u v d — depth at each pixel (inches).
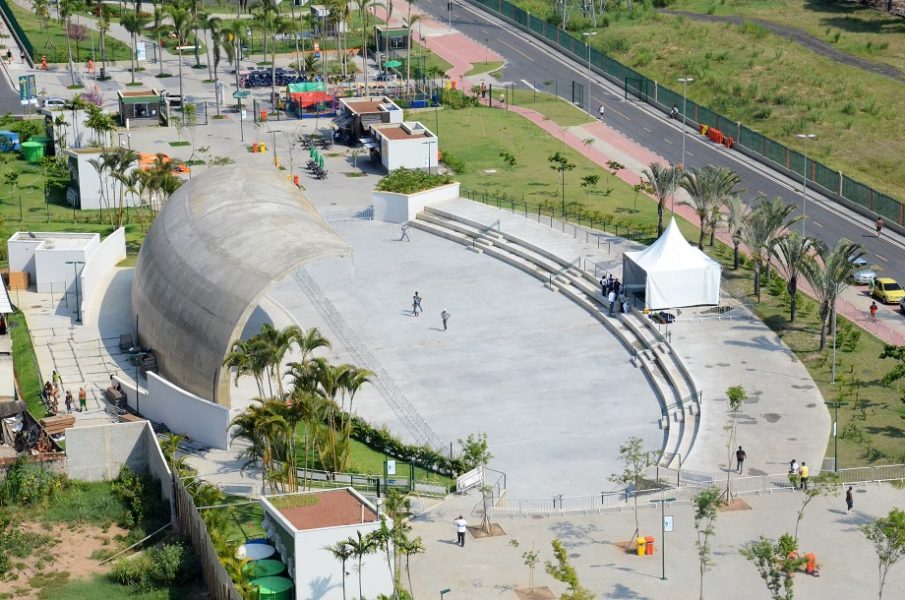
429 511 4382.4
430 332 5885.8
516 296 6269.7
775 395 5177.2
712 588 3917.3
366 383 5374.0
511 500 4488.2
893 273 6609.3
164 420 4972.9
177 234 5467.5
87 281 5974.4
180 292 5152.6
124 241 6658.5
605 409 5201.8
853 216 7386.8
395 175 7470.5
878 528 3909.9
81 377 5334.6
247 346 4778.5
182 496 4121.6
